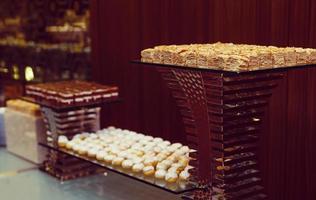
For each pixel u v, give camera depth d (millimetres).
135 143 2289
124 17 3002
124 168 2047
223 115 1617
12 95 3418
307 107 2125
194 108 1704
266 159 2322
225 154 1669
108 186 2367
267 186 2336
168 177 1833
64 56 3605
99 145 2309
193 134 1761
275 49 1726
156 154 2105
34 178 2516
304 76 2119
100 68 3270
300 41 2100
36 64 3883
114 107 3197
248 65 1540
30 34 3973
